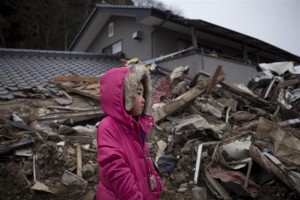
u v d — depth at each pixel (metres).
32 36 22.83
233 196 3.28
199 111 5.62
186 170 3.83
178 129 4.49
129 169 1.56
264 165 3.24
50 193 3.38
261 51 13.20
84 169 3.73
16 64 10.29
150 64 10.23
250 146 3.51
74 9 25.19
